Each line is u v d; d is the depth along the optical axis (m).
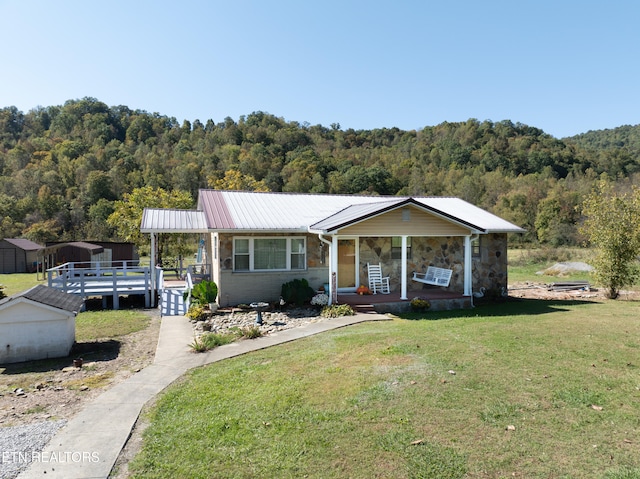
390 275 15.45
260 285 13.91
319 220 14.41
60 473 4.28
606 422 4.83
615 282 15.73
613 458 4.11
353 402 5.54
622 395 5.55
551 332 9.12
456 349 7.72
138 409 5.93
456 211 17.38
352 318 11.47
